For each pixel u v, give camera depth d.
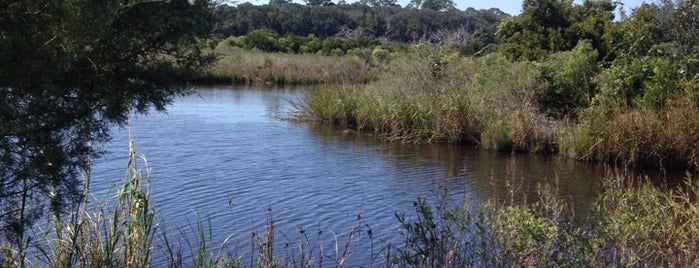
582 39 21.53
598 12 23.22
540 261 5.25
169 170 11.91
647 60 16.22
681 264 5.55
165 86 5.02
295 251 7.64
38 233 6.30
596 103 16.12
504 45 23.14
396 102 17.52
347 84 21.50
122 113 4.95
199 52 5.18
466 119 16.25
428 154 14.60
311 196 10.37
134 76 4.91
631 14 22.19
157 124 17.41
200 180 11.22
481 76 18.41
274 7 67.50
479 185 11.33
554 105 17.25
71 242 5.23
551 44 22.42
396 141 16.41
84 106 4.71
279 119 19.72
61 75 4.56
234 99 25.56
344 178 11.73
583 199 10.30
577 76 17.14
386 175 12.12
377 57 38.34
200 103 23.39
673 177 12.54
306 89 25.36
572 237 5.46
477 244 6.24
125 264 5.26
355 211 9.52
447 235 5.76
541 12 23.14
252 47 45.88
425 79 18.59
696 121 13.12
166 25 4.82
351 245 7.91
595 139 14.02
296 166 12.71
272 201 10.00
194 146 14.48
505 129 15.29
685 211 6.33
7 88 4.51
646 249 5.52
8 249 5.16
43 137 4.64
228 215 9.17
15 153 4.68
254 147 14.73
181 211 9.30
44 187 4.82
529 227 5.40
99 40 4.53
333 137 16.77
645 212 5.98
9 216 4.81
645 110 14.16
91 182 10.52
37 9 4.43
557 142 14.95
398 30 66.38
